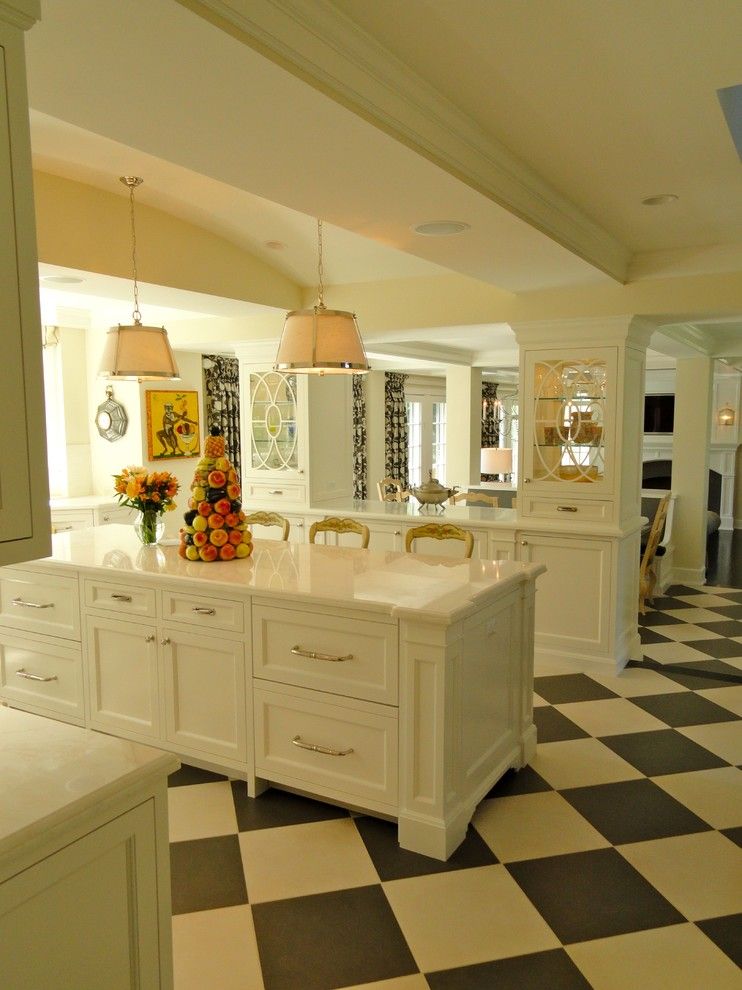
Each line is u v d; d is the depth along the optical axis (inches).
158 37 61.0
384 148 84.6
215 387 280.5
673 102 87.4
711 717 151.3
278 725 114.0
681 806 116.4
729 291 155.5
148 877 57.0
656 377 441.4
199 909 92.2
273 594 110.0
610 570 172.9
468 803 108.0
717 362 360.5
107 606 127.9
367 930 88.5
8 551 48.3
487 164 100.8
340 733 108.4
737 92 85.7
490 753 116.6
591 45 74.7
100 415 238.1
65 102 73.5
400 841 105.0
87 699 133.0
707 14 68.4
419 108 84.6
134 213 148.2
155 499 144.9
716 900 93.8
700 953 84.6
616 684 170.1
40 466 50.0
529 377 181.5
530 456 182.7
